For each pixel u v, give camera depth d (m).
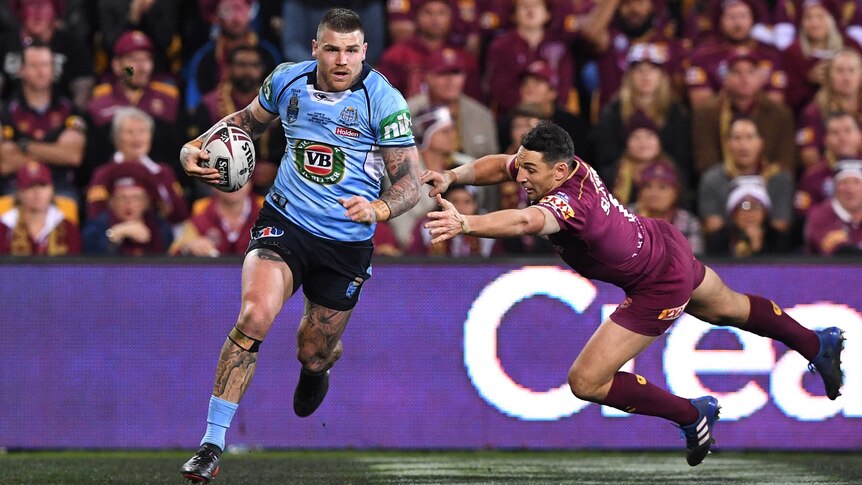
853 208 28.67
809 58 33.78
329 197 17.45
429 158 29.19
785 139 31.08
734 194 29.00
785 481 20.69
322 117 17.16
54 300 25.77
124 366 25.84
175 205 28.62
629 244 17.66
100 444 25.72
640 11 34.88
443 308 26.22
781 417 26.09
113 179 28.11
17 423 25.64
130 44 31.09
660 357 26.02
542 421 26.16
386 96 17.12
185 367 25.89
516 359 26.17
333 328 18.53
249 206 27.56
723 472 22.27
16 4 33.03
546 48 33.31
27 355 25.69
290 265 17.41
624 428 26.23
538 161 17.19
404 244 28.06
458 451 26.11
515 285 26.25
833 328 19.86
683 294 18.08
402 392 26.16
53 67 31.58
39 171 27.52
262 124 17.92
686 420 18.77
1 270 25.70
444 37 32.97
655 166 28.72
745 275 26.11
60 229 27.81
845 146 29.72
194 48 34.59
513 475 21.48
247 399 26.03
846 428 26.05
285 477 20.91
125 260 25.86
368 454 25.53
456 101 30.27
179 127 30.70
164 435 25.80
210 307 25.95
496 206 28.81
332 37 16.64
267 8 33.91
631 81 30.69
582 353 18.19
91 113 30.64
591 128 33.06
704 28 35.09
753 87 30.62
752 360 26.06
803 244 29.70
